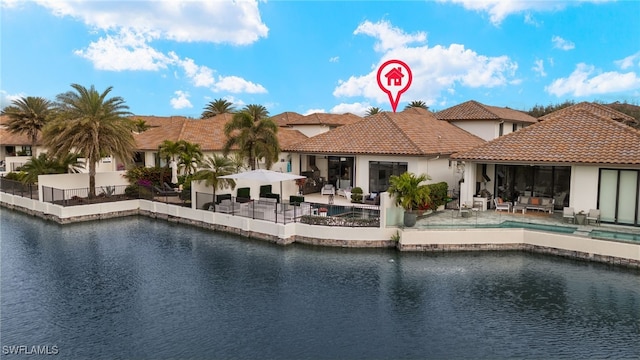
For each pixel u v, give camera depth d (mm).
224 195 28438
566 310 14812
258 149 32500
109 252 21578
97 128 30641
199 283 17297
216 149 38781
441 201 26781
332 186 33375
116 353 12156
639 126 56625
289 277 17938
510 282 17391
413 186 21766
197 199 27547
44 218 29719
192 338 12953
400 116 36188
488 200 27734
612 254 19141
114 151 32188
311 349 12344
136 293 16344
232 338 12961
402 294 16203
